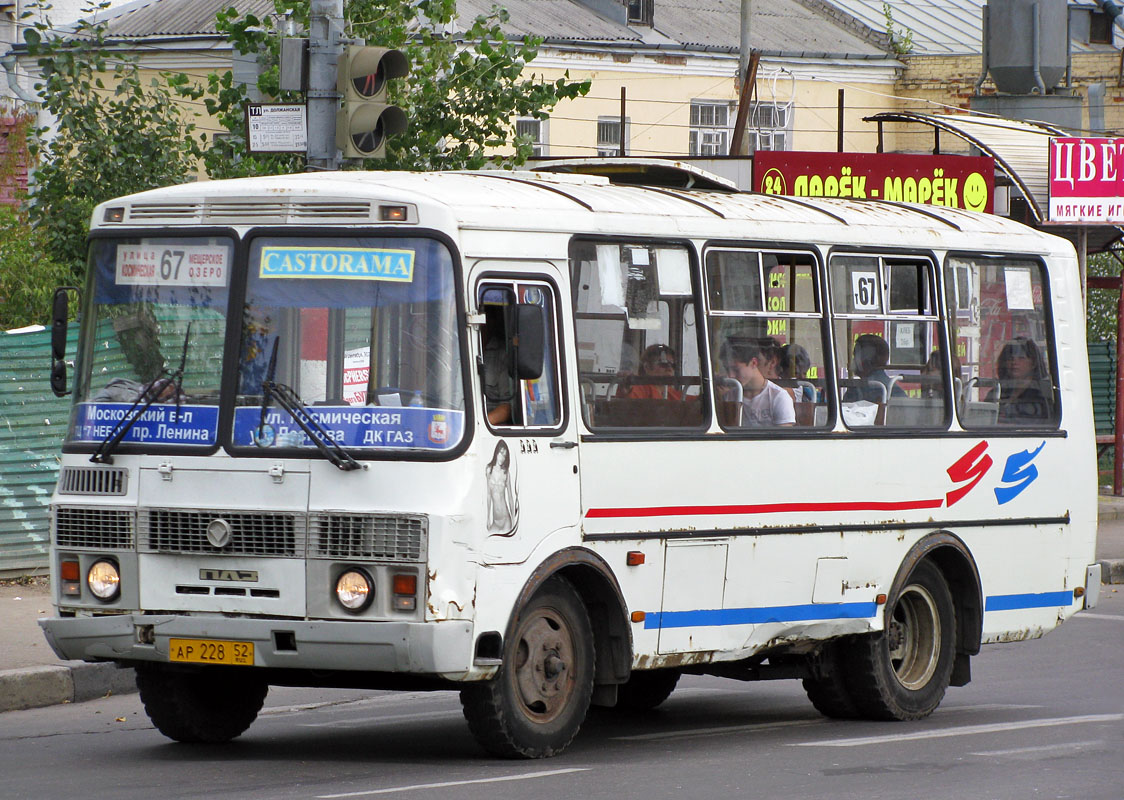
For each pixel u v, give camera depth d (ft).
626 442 93.86
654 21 359.87
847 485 106.22
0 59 297.53
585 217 93.71
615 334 94.58
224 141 172.55
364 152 125.59
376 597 83.92
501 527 86.69
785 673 108.37
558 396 90.99
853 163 213.87
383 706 118.32
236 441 87.35
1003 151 226.17
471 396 85.61
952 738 101.40
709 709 117.80
